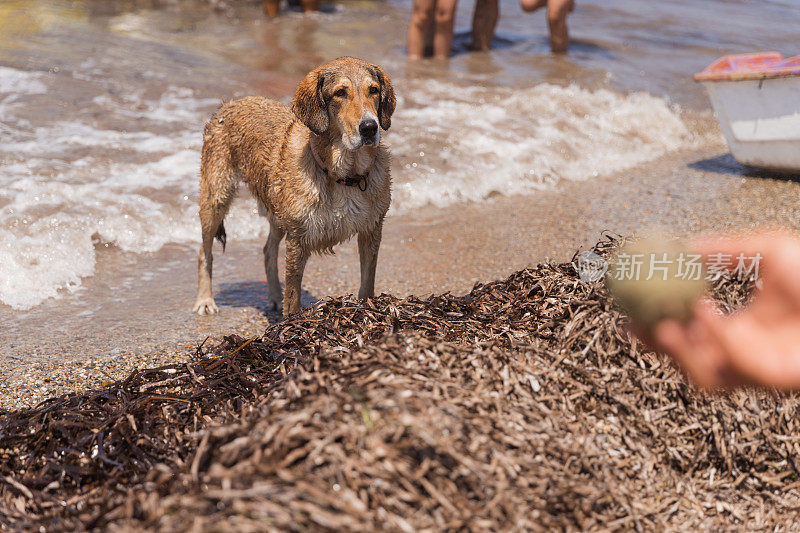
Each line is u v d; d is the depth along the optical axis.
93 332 4.72
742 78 7.64
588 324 3.45
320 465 2.31
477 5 12.18
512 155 8.25
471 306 4.09
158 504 2.28
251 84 9.63
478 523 2.25
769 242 1.83
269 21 13.30
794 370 1.72
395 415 2.47
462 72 11.16
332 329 3.83
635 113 9.93
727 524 2.84
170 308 5.14
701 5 16.64
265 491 2.17
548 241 6.41
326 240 4.41
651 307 3.33
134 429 3.24
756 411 3.18
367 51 11.85
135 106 8.66
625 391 3.15
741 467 3.09
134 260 5.90
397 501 2.25
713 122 10.12
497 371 3.05
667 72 11.88
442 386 2.79
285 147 4.39
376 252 4.60
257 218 6.73
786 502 2.98
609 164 8.52
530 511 2.40
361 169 4.25
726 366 1.81
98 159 7.26
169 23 12.51
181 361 4.41
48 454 3.25
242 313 5.15
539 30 14.12
